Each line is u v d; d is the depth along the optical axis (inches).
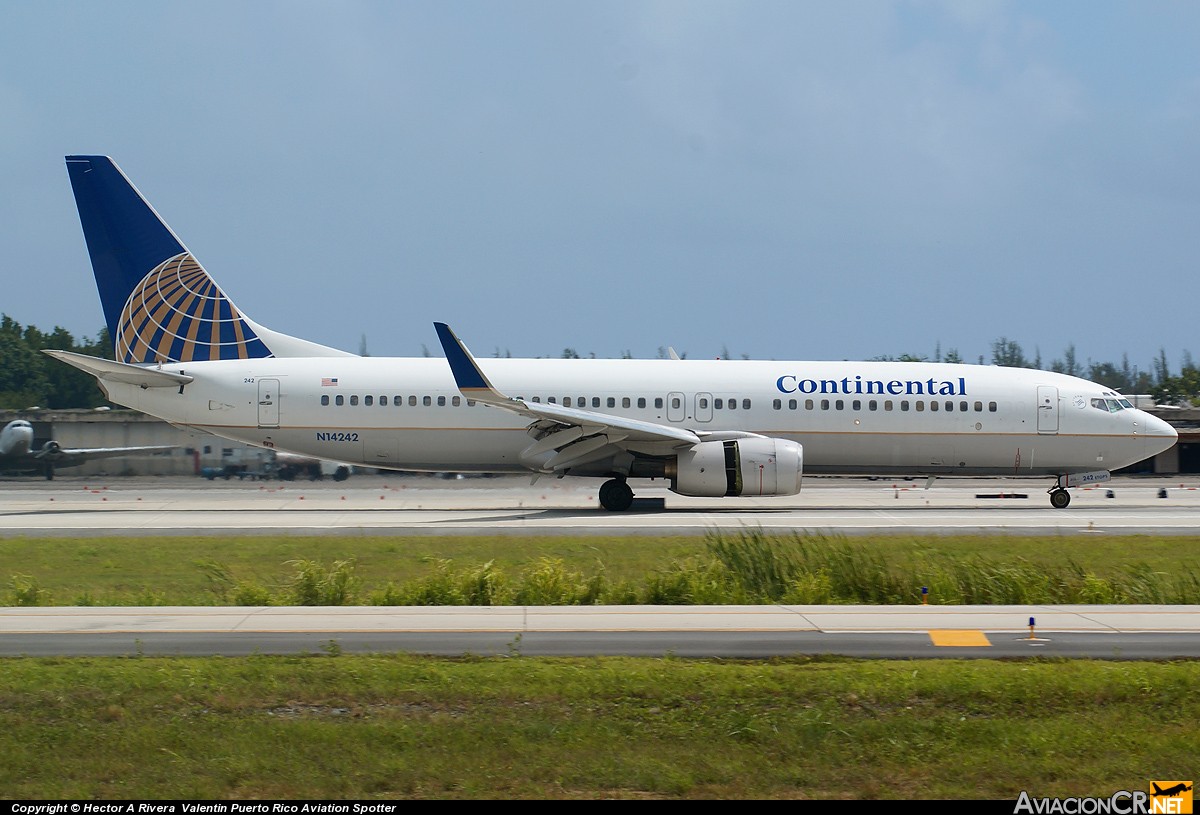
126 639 2341.3
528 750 1662.2
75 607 2819.9
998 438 5669.3
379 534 4407.0
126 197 5570.9
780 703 1872.5
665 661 2129.7
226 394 5492.1
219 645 2282.2
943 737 1737.2
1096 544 4168.3
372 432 5506.9
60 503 6215.6
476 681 1945.1
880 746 1706.4
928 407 5629.9
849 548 3415.4
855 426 5600.4
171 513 5438.0
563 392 5541.3
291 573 3481.8
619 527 4579.2
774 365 5738.2
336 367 5570.9
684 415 5546.3
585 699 1877.5
